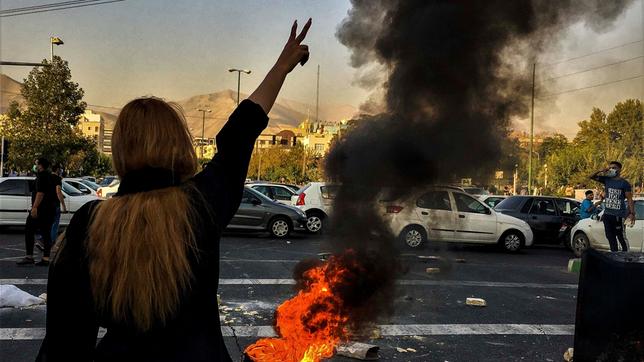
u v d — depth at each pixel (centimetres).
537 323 643
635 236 1254
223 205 158
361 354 483
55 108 2833
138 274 141
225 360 154
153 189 153
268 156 6719
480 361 505
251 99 174
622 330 393
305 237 1491
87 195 1434
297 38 189
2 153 2178
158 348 145
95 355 149
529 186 2298
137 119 156
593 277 405
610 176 1137
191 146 163
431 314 667
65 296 147
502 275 990
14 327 557
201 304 150
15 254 1022
